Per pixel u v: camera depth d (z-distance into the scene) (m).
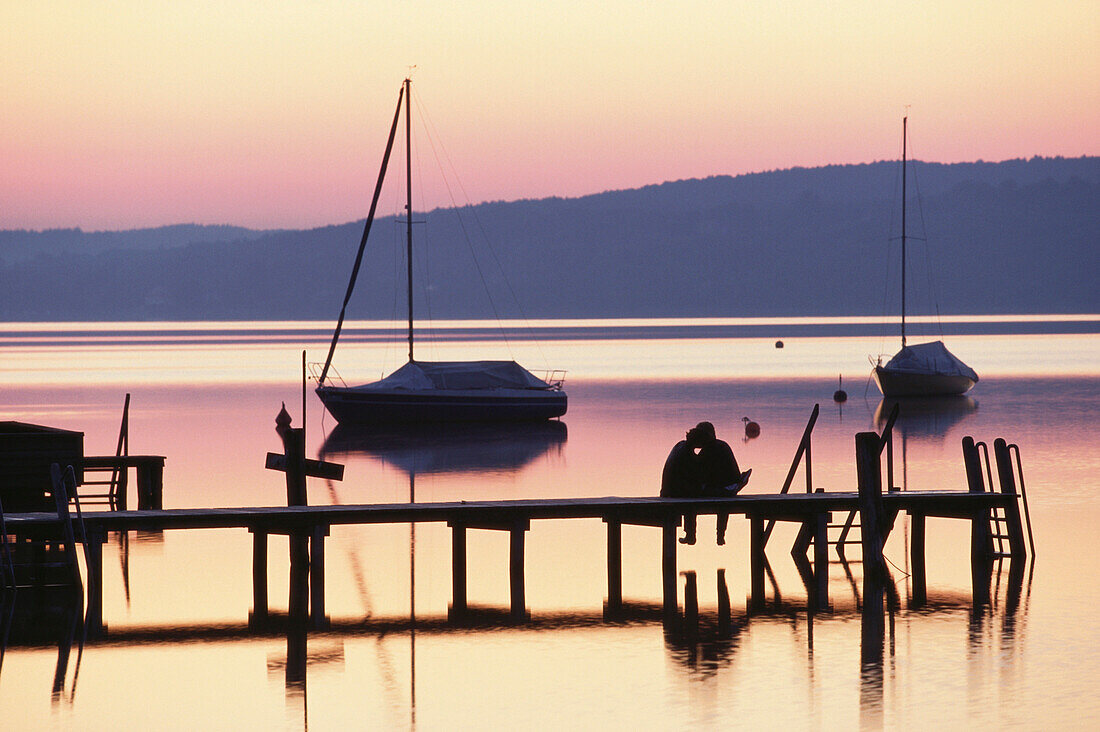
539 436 181.12
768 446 158.62
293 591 74.50
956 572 80.38
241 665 61.09
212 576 81.69
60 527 73.06
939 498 80.69
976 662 60.34
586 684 57.53
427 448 167.25
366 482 128.50
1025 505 83.81
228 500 113.62
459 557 76.94
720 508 77.25
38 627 68.12
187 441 170.88
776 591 76.12
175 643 65.00
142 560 87.31
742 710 53.69
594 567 84.12
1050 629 66.25
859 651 62.56
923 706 53.94
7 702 55.41
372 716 53.56
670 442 169.00
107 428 189.25
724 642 64.50
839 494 82.00
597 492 118.94
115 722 52.94
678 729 51.53
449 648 63.94
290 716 53.66
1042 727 51.31
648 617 70.06
